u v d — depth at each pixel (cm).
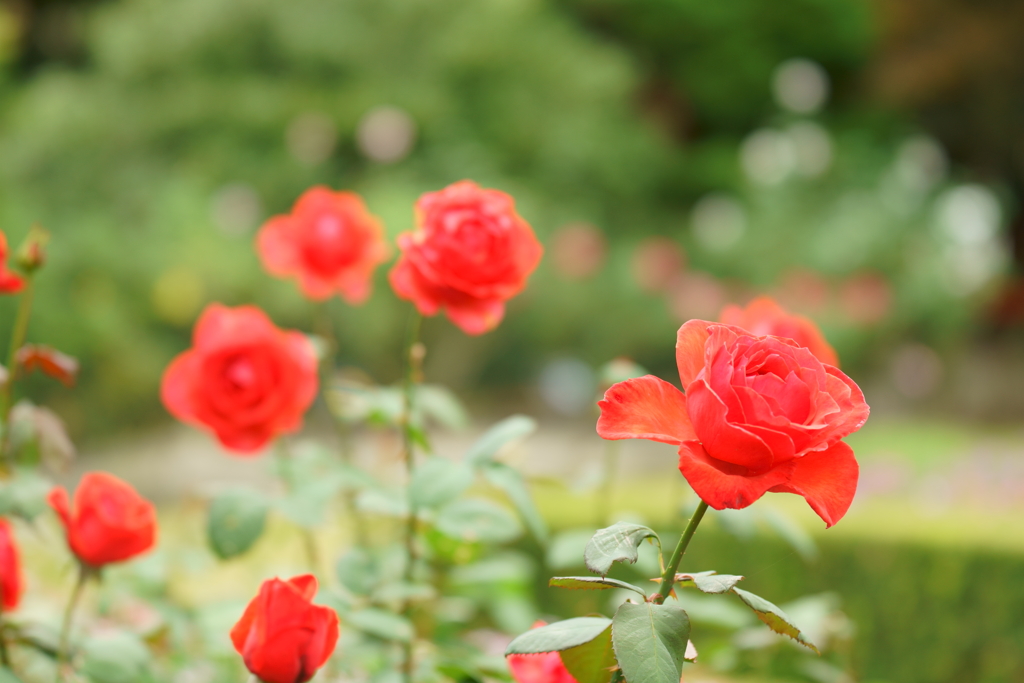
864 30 1318
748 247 1020
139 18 824
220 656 147
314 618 81
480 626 209
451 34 860
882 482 419
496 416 921
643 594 71
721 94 1307
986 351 1091
